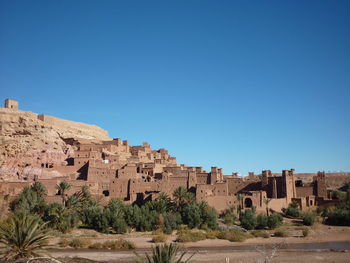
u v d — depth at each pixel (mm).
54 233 58219
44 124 103375
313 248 54062
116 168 90062
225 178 96188
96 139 112562
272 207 79438
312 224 71438
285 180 85188
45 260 27500
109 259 44344
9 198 69312
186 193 73688
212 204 76688
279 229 66438
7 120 98562
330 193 93625
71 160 95125
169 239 59719
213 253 49656
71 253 47906
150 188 81375
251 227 67562
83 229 63781
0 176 85188
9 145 92625
